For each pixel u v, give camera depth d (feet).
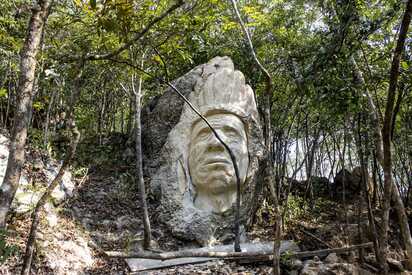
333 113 15.57
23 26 17.78
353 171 23.57
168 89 20.97
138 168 16.17
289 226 19.39
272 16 21.39
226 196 17.46
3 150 16.26
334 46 15.14
